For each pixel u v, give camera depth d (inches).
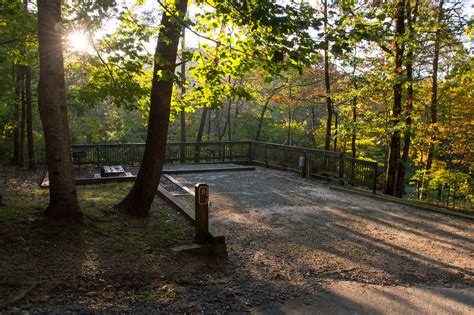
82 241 192.5
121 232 220.4
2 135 664.4
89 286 150.9
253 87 813.2
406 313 154.8
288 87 757.9
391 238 266.2
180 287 166.1
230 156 677.9
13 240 176.1
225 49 254.2
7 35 396.5
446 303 165.9
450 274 204.2
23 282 142.6
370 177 425.7
